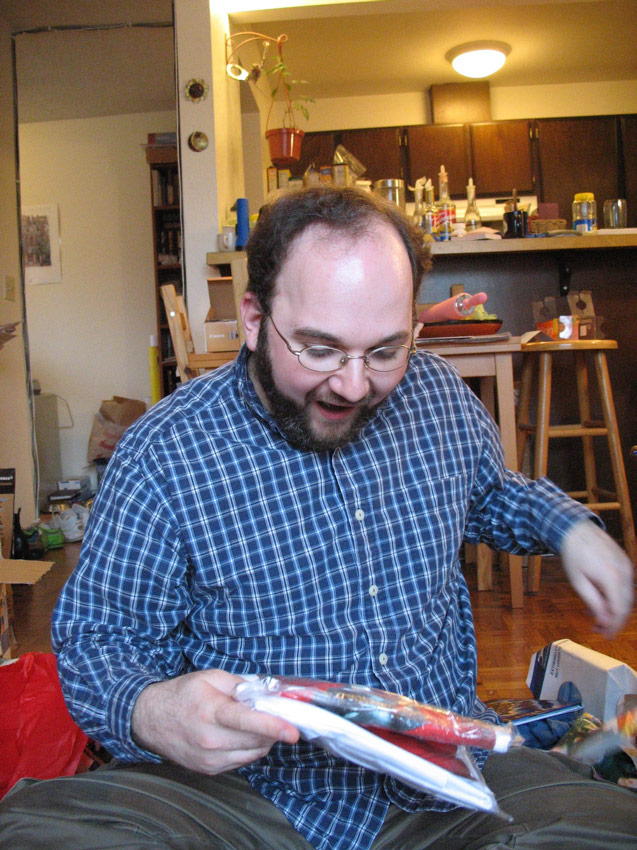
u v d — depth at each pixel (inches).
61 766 50.1
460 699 36.0
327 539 33.6
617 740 40.4
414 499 36.0
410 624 34.6
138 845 25.6
